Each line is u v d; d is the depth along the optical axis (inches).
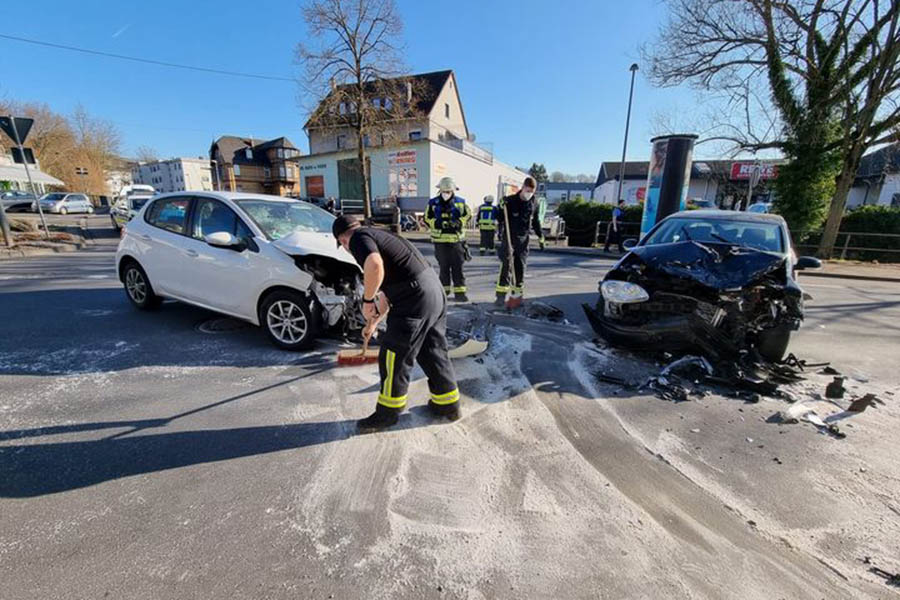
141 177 3208.7
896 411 126.6
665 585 67.5
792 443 109.3
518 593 65.5
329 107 659.4
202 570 68.0
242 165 2062.0
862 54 469.4
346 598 64.0
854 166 494.3
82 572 67.0
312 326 153.9
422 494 87.0
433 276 107.1
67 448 98.7
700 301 150.0
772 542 76.9
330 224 197.8
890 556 74.1
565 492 88.9
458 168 1077.8
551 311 220.2
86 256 410.3
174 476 90.2
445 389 112.5
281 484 88.7
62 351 158.4
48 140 1780.3
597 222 629.9
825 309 260.8
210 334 179.0
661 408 125.8
